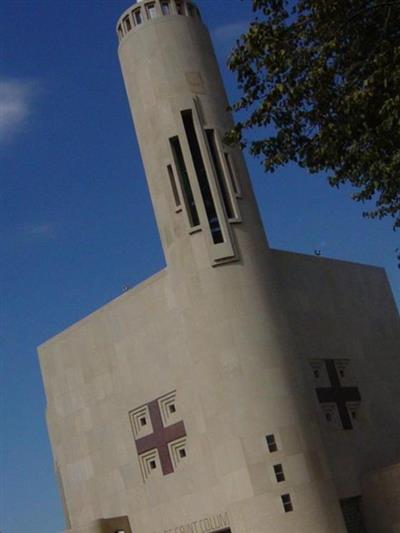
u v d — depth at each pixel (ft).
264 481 152.66
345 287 196.75
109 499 191.42
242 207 166.61
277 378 157.69
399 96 86.79
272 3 100.37
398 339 204.95
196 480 171.32
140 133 174.29
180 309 166.50
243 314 159.43
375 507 169.27
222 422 157.58
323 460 157.69
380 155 94.27
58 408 206.80
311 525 151.23
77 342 201.77
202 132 167.32
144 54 173.27
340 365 185.98
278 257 183.32
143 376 184.24
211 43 178.81
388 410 191.72
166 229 168.86
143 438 183.21
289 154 101.96
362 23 96.17
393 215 110.63
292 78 98.68
